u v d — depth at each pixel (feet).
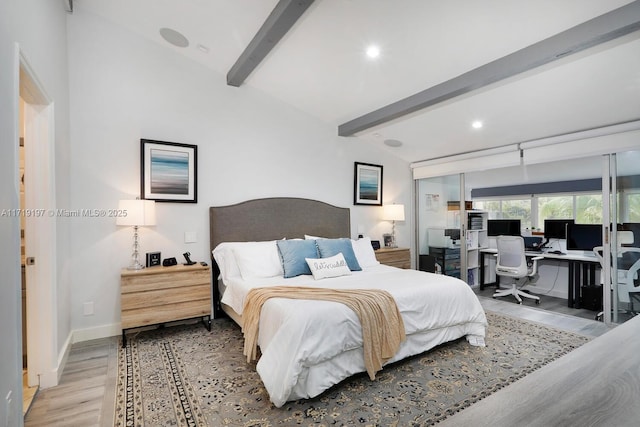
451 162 16.46
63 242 8.84
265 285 9.53
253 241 12.92
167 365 8.38
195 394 7.00
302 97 13.58
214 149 12.51
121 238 10.73
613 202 11.54
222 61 11.91
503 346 9.43
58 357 7.84
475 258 18.80
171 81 11.70
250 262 10.93
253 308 8.29
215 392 7.07
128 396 6.93
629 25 6.63
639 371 2.95
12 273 4.84
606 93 9.55
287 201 13.88
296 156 14.48
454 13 7.67
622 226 11.51
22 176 8.74
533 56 8.23
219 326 11.41
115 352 9.20
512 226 18.63
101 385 7.40
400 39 8.96
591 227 14.12
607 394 2.62
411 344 8.39
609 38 7.13
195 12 9.53
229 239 12.42
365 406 6.53
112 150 10.66
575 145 12.03
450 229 17.33
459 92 10.35
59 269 8.25
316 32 9.24
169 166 11.51
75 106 10.11
